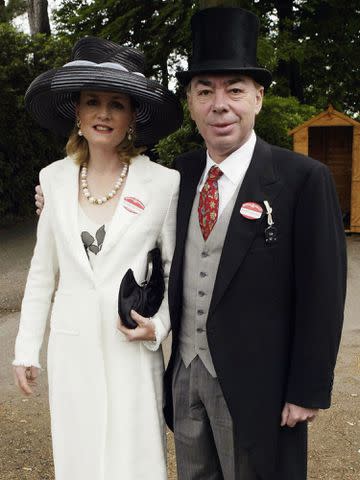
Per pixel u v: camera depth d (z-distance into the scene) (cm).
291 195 203
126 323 213
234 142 209
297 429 215
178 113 244
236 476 217
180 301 221
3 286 697
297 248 201
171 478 309
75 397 220
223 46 207
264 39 830
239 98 207
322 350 198
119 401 219
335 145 1016
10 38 1010
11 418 375
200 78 210
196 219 216
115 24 1138
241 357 205
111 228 216
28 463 324
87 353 218
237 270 203
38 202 235
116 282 218
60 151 1153
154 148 989
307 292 198
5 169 1075
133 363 221
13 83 1026
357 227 948
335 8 1256
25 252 876
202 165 225
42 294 235
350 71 1374
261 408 205
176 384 227
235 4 424
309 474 312
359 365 449
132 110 228
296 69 1327
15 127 1063
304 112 1046
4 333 534
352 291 640
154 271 223
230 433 216
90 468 220
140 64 234
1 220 1098
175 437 232
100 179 225
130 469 220
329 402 202
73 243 217
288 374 206
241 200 206
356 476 310
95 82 210
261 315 204
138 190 221
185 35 1005
